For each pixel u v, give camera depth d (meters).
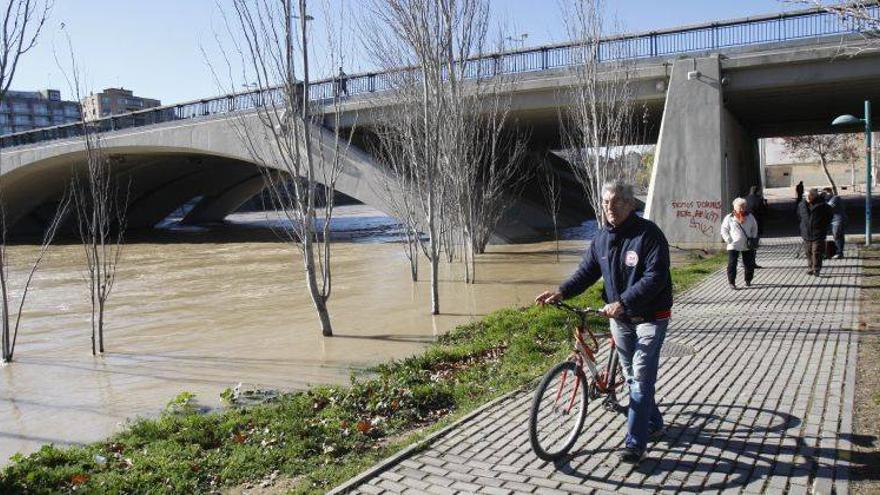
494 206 27.61
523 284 18.17
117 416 8.02
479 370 8.39
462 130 17.95
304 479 5.22
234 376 9.66
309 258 12.18
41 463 5.77
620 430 5.71
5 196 44.72
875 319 9.64
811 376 6.98
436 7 14.19
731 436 5.48
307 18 11.68
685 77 23.00
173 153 39.16
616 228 5.11
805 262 16.70
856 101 28.09
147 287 20.98
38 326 14.95
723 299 12.27
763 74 22.56
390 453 5.60
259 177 54.88
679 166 23.12
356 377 9.02
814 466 4.85
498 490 4.71
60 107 152.00
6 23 6.01
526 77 24.84
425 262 24.23
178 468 5.51
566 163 47.53
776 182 82.19
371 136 29.73
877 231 24.25
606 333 9.82
